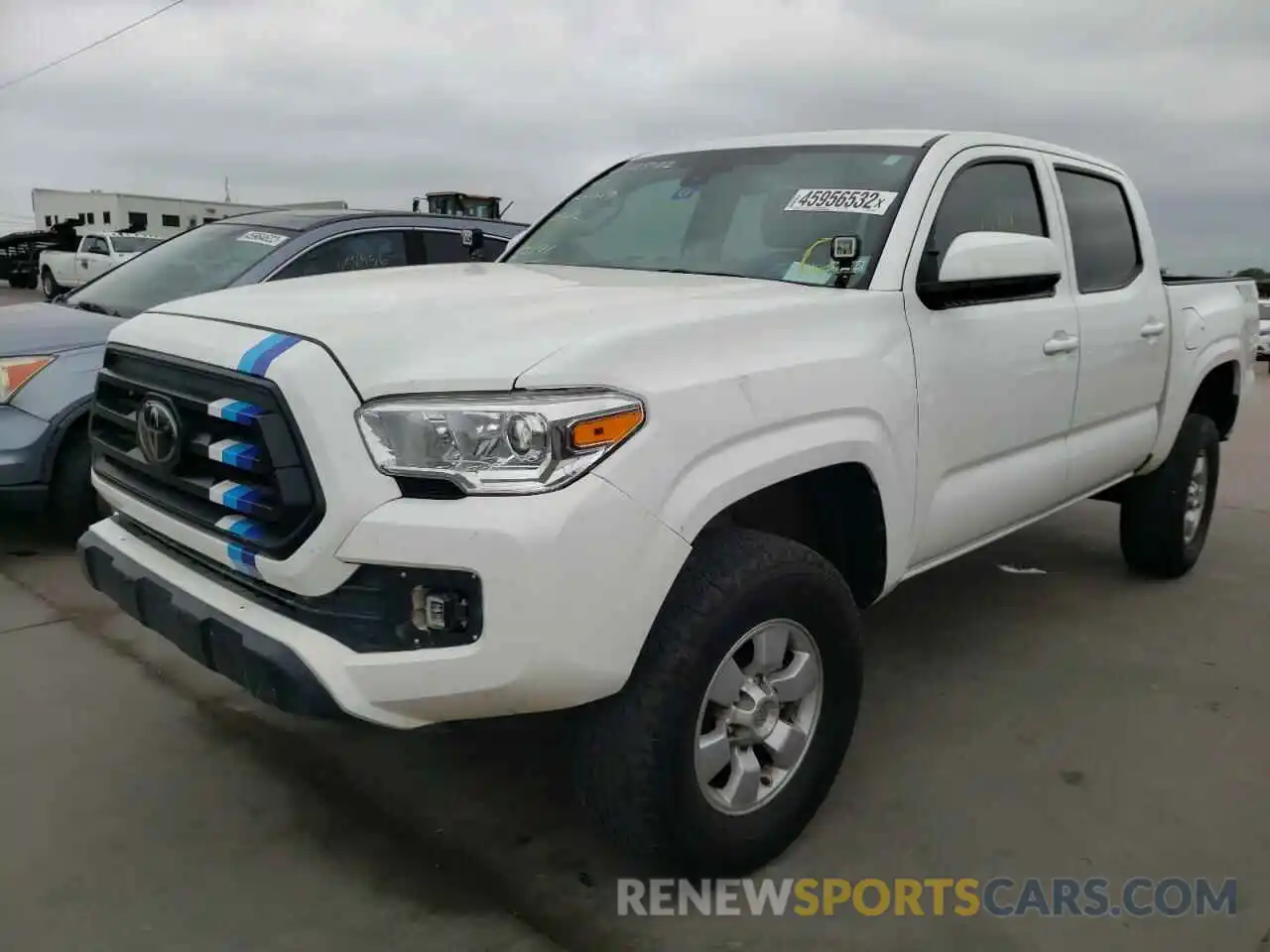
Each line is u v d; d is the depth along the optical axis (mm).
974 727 3568
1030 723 3607
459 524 2105
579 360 2209
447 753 3262
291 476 2236
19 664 3801
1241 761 3373
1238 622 4648
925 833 2914
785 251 3252
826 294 2893
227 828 2842
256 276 5562
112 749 3236
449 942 2418
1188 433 4938
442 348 2258
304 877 2643
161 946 2377
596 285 2971
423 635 2209
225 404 2359
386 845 2785
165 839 2785
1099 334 3965
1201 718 3678
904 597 4883
